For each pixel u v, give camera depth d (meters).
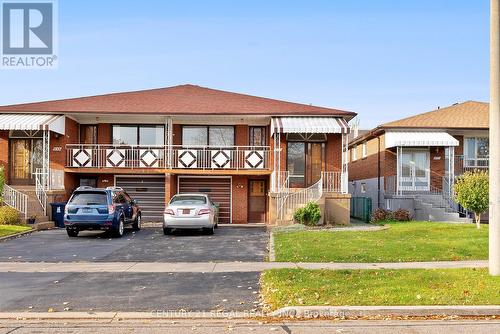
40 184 24.72
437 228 19.55
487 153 29.56
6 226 20.41
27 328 7.63
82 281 10.88
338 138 26.61
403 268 11.89
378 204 30.72
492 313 8.30
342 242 16.03
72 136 26.81
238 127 27.44
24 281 10.88
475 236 17.00
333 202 23.69
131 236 19.31
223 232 20.91
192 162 26.22
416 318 8.20
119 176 27.34
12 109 25.53
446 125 28.48
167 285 10.48
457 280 10.12
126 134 27.62
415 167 29.17
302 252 14.29
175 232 20.78
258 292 9.86
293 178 26.59
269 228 21.61
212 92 30.95
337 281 10.23
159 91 30.89
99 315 8.31
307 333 7.33
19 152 26.58
